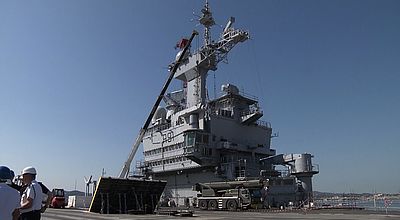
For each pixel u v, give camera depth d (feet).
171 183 213.05
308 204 159.43
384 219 87.15
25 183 29.55
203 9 208.64
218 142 194.59
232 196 152.35
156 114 228.84
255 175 190.39
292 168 194.29
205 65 204.54
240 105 211.82
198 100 202.80
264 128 220.23
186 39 214.28
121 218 96.48
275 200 165.99
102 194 119.96
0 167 21.24
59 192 175.73
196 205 176.55
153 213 124.67
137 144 192.24
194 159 189.16
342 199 169.58
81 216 103.81
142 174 223.71
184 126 201.16
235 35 195.93
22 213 28.22
